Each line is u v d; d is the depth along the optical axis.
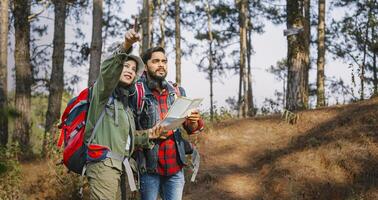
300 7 11.55
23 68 13.71
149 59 4.14
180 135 4.26
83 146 3.41
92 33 11.34
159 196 4.36
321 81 18.88
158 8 23.55
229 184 8.47
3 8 11.88
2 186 7.73
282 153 9.12
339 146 8.64
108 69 3.26
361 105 10.03
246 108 21.14
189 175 8.51
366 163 8.12
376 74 23.84
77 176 8.08
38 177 8.49
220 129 10.43
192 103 3.82
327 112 10.18
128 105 3.80
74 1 16.58
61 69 12.93
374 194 7.44
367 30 22.56
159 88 4.15
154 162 4.12
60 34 13.12
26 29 13.90
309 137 9.41
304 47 11.48
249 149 9.69
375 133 8.73
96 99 3.36
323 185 7.95
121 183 3.55
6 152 8.09
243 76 22.16
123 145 3.41
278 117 10.70
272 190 8.13
